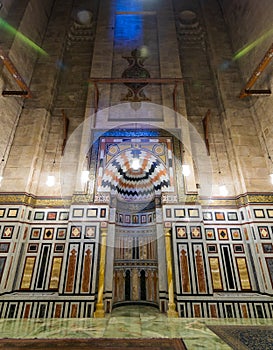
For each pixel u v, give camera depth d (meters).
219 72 10.47
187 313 6.49
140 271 9.04
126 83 10.34
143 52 11.34
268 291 6.57
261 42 8.94
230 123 9.15
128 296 8.66
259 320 6.01
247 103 9.60
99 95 9.87
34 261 7.27
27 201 7.68
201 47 12.13
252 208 7.56
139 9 12.78
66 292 6.62
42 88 9.77
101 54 10.97
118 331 5.11
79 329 5.25
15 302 6.38
